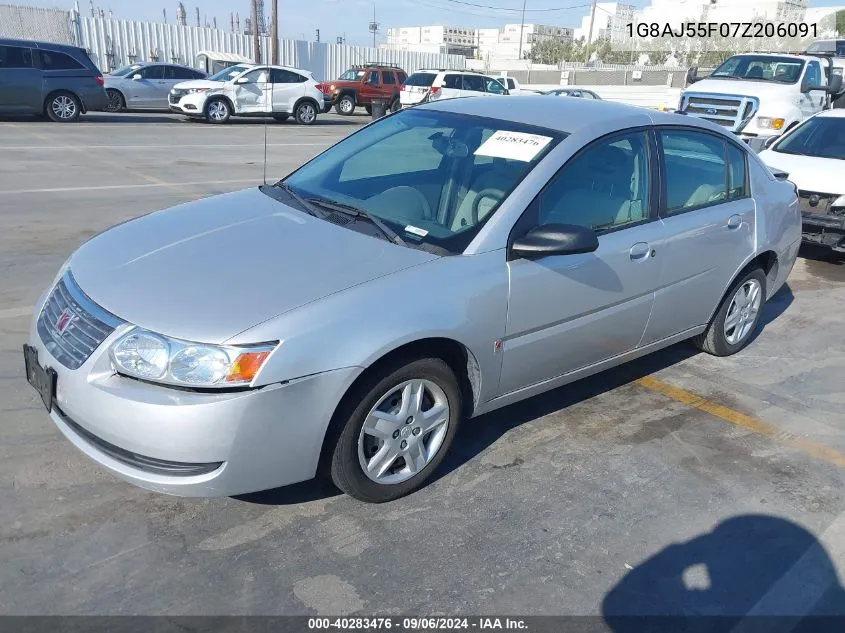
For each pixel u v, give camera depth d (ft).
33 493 10.34
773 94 39.63
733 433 13.55
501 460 12.12
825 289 22.90
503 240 10.96
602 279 12.27
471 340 10.53
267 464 9.17
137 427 8.73
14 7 86.69
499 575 9.46
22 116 61.62
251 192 13.65
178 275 9.89
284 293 9.46
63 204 27.73
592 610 9.00
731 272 15.49
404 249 10.71
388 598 8.94
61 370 9.36
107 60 95.50
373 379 9.73
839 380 16.12
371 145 13.98
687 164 14.32
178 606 8.58
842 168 24.44
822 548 10.40
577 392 14.84
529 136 12.35
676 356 17.04
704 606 9.20
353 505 10.64
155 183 33.22
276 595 8.86
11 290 18.07
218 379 8.68
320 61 119.65
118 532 9.71
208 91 66.44
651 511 11.02
